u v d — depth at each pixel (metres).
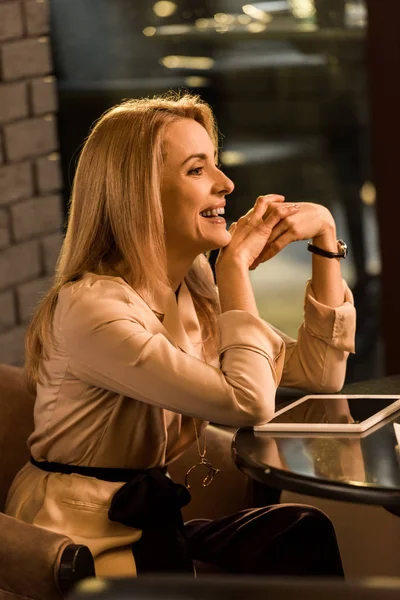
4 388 2.82
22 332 4.29
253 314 2.42
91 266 2.44
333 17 5.43
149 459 2.42
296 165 5.84
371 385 2.82
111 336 2.27
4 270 4.19
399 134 5.04
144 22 5.64
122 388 2.29
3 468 2.76
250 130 5.81
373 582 1.06
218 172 2.48
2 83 4.15
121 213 2.38
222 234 2.48
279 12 5.52
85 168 2.44
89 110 5.68
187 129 2.44
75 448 2.38
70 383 2.38
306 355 2.75
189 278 2.69
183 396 2.26
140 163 2.37
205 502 2.91
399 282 5.19
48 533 2.14
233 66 5.68
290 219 2.63
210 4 5.61
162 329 2.38
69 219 2.49
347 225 5.80
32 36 4.26
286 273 6.17
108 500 2.34
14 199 4.22
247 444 2.25
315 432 2.32
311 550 2.46
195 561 2.59
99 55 5.67
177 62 5.68
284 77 5.66
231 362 2.34
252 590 1.04
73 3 5.64
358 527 3.25
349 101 5.61
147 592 1.04
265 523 2.51
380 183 5.14
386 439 2.25
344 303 2.77
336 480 1.99
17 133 4.22
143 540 2.34
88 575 2.11
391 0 4.90
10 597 2.17
